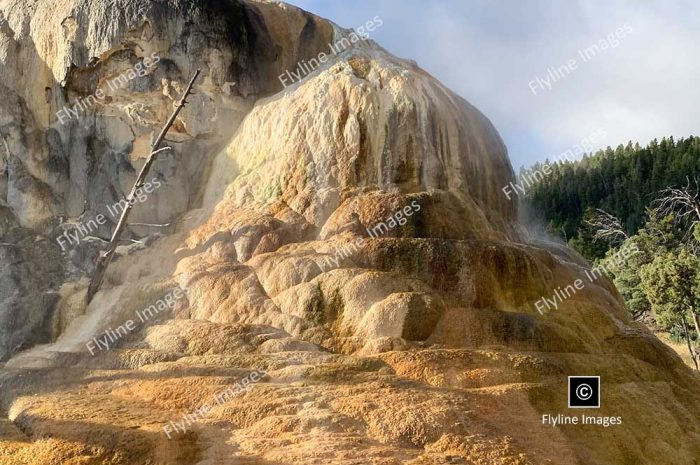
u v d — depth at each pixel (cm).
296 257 1409
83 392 1129
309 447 904
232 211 1603
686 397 1303
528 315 1315
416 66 1997
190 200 1770
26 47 1805
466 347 1233
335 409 1001
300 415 984
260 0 2031
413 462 881
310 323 1305
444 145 1703
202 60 1780
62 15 1772
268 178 1627
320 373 1098
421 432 949
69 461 910
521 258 1449
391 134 1627
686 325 4128
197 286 1406
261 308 1351
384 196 1523
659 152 7431
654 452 1077
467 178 1720
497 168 1881
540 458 933
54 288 1605
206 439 959
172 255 1550
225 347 1240
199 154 1809
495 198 1831
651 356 1391
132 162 1756
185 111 1778
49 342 1497
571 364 1198
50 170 1773
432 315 1270
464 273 1380
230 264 1452
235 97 1831
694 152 7231
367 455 888
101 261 1523
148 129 1767
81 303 1526
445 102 1766
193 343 1259
